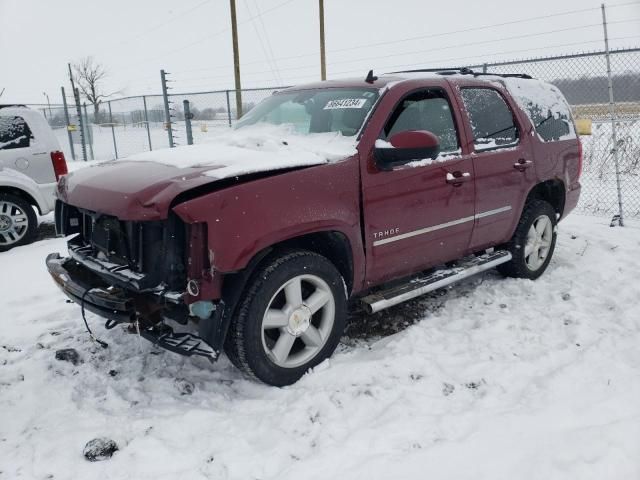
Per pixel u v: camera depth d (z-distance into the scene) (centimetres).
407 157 335
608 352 344
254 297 296
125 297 295
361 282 357
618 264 524
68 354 353
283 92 464
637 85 895
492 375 323
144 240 292
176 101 1475
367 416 284
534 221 482
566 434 256
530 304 437
